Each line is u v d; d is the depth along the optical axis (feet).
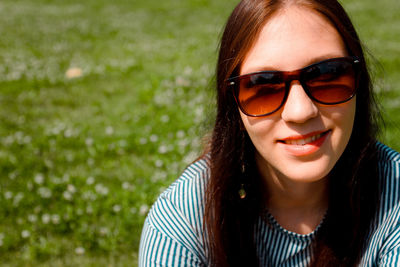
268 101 4.00
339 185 4.95
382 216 4.81
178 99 21.58
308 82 3.89
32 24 44.83
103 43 37.45
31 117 20.81
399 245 4.50
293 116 3.85
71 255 11.57
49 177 14.97
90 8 54.60
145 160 16.11
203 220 4.87
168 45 35.91
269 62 3.94
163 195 5.14
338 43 4.05
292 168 4.09
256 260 5.13
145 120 19.38
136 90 24.50
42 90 24.76
